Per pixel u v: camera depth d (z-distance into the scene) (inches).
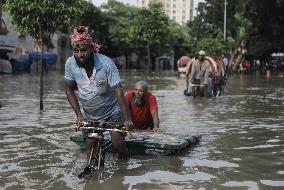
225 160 290.2
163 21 1540.4
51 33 528.4
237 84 1199.6
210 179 246.8
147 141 302.4
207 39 2194.9
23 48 1871.3
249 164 281.1
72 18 525.7
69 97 274.2
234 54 2233.0
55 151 307.4
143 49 2849.4
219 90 805.2
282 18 2230.6
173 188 229.8
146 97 352.5
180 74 1542.8
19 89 851.4
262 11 2167.8
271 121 467.5
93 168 259.3
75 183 235.9
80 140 310.0
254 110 567.5
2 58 1678.2
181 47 3361.2
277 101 693.9
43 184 233.3
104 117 272.2
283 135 384.2
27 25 508.7
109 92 268.7
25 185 231.1
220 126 429.1
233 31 2512.3
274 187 234.1
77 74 265.6
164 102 653.9
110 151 305.4
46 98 682.8
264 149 325.7
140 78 1444.4
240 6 2113.7
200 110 559.2
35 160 282.5
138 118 352.8
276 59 3700.8
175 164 277.9
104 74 263.0
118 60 2992.1
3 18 1674.5
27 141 339.3
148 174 255.0
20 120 445.1
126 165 274.1
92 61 262.7
